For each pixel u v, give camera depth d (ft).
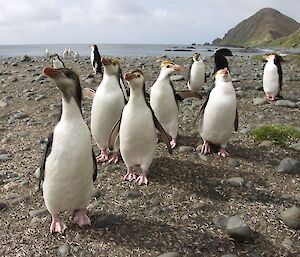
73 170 4.42
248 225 4.80
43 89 13.43
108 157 7.11
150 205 5.41
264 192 5.77
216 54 10.72
